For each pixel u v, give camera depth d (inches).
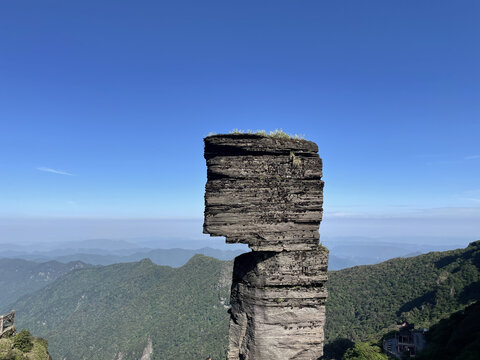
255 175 743.1
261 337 741.3
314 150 776.3
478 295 2561.5
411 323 2652.6
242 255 832.3
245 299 776.3
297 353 746.2
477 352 874.8
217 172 733.9
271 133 779.4
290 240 749.3
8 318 1371.8
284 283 749.3
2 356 1132.5
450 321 1566.2
